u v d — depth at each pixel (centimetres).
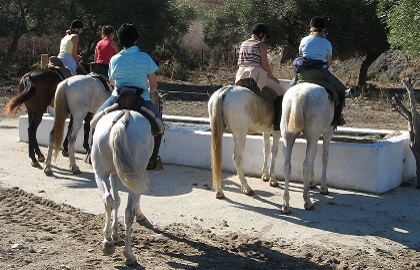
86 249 724
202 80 2764
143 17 2711
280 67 3033
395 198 965
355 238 780
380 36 2352
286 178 872
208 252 726
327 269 681
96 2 2589
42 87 1133
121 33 736
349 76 2756
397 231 809
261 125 970
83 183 1038
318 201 940
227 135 1116
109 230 688
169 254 716
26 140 1381
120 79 727
